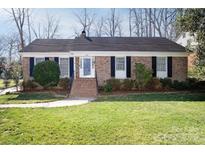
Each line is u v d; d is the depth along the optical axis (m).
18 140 10.44
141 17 53.19
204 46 21.00
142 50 26.77
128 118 12.84
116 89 25.39
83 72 26.94
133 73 26.77
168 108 15.26
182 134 10.66
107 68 26.73
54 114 13.82
